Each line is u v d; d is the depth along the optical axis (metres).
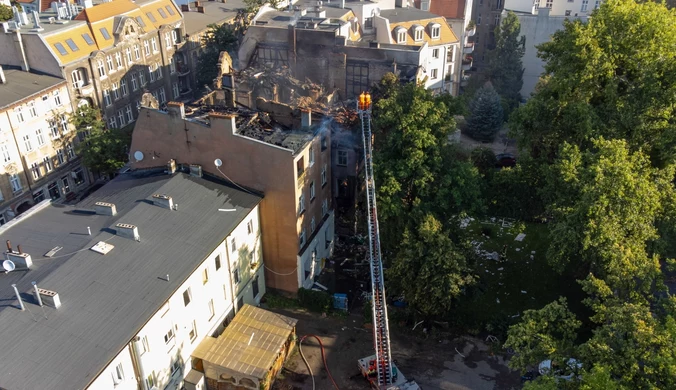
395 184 44.56
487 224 59.97
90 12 73.56
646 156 45.03
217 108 51.91
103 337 30.80
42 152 63.94
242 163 44.91
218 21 102.19
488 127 79.69
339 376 41.53
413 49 65.69
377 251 43.78
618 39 50.03
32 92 61.81
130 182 46.47
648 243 42.62
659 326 29.92
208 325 40.81
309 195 48.38
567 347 33.09
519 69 90.81
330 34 66.75
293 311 48.06
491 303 48.97
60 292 32.78
